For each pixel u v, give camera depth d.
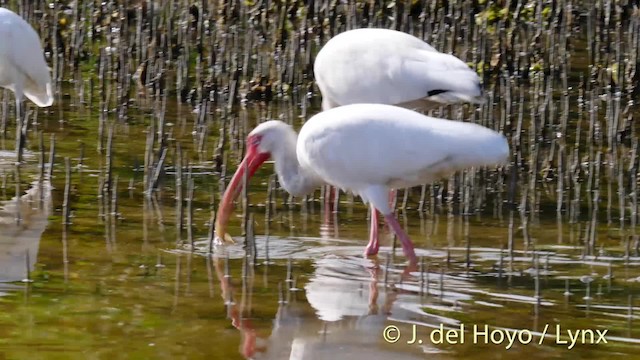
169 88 20.25
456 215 14.27
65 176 14.85
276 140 13.23
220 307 10.59
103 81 20.19
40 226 12.84
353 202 14.70
